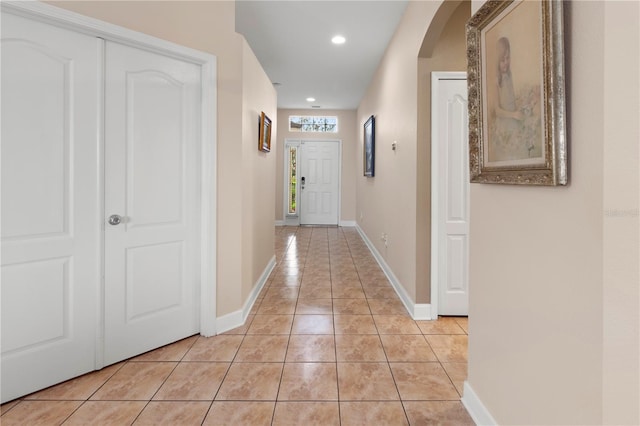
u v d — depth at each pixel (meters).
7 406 1.76
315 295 3.49
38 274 1.86
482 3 1.58
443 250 2.89
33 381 1.86
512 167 1.30
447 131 2.83
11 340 1.79
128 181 2.17
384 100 4.38
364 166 6.30
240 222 2.74
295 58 4.60
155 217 2.30
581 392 1.01
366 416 1.72
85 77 1.97
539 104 1.12
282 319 2.89
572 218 1.04
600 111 0.93
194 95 2.45
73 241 1.97
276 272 4.32
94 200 2.03
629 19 0.89
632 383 0.94
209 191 2.50
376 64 4.83
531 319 1.25
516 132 1.27
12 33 1.73
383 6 3.24
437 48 2.79
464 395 1.81
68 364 1.98
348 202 8.20
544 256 1.17
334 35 3.88
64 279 1.95
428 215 2.88
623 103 0.90
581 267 1.01
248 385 1.96
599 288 0.94
